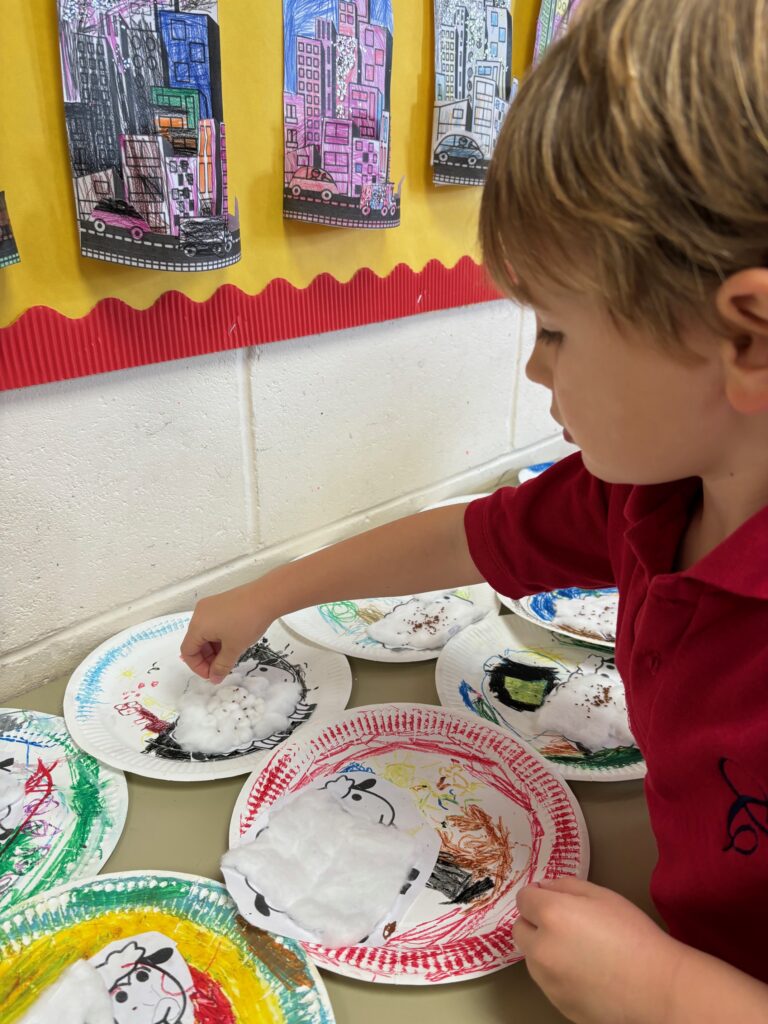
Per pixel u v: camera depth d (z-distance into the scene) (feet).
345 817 1.61
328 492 2.67
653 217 0.91
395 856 1.53
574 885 1.31
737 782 1.20
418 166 2.45
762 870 1.18
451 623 2.36
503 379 3.20
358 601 2.48
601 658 2.24
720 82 0.85
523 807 1.66
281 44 1.94
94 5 1.60
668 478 1.21
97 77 1.64
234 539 2.44
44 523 1.98
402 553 1.98
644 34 0.90
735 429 1.12
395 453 2.86
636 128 0.89
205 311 2.05
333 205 2.18
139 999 1.26
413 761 1.78
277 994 1.26
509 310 3.06
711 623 1.23
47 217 1.71
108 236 1.76
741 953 1.28
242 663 2.16
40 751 1.82
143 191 1.76
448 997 1.29
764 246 0.90
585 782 1.76
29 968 1.30
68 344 1.82
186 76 1.75
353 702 2.05
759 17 0.85
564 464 1.87
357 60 2.11
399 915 1.43
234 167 1.96
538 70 1.04
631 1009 1.12
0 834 1.59
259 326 2.18
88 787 1.72
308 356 2.40
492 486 3.37
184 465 2.22
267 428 2.38
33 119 1.62
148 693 2.04
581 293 1.04
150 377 2.05
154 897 1.42
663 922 1.42
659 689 1.31
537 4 2.60
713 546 1.39
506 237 1.07
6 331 1.72
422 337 2.75
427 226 2.56
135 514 2.16
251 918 1.38
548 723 1.94
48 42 1.59
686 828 1.31
